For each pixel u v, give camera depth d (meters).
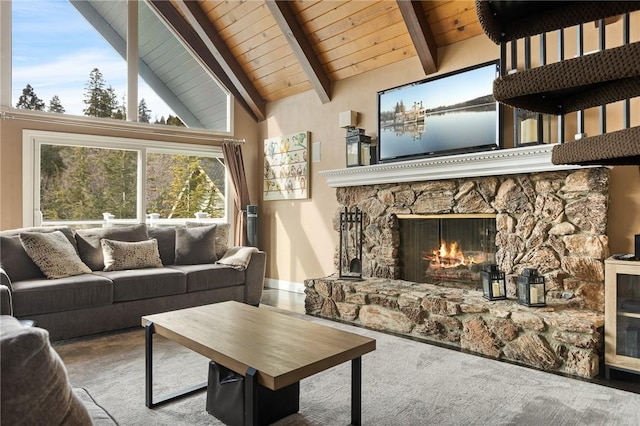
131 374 2.74
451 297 3.44
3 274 3.12
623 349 2.66
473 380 2.62
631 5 1.46
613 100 1.64
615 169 3.09
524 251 3.39
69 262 3.70
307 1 4.49
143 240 4.41
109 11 5.19
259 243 6.20
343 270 4.86
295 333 2.14
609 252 3.06
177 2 5.19
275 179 5.92
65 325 3.39
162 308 3.95
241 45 5.49
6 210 4.50
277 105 5.96
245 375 1.68
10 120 4.51
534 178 3.35
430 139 4.14
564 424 2.07
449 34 4.01
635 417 2.14
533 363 2.89
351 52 4.74
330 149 5.21
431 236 4.21
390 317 3.74
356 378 2.05
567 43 3.36
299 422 2.11
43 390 0.84
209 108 5.95
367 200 4.63
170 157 5.63
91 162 5.04
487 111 3.71
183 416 2.19
